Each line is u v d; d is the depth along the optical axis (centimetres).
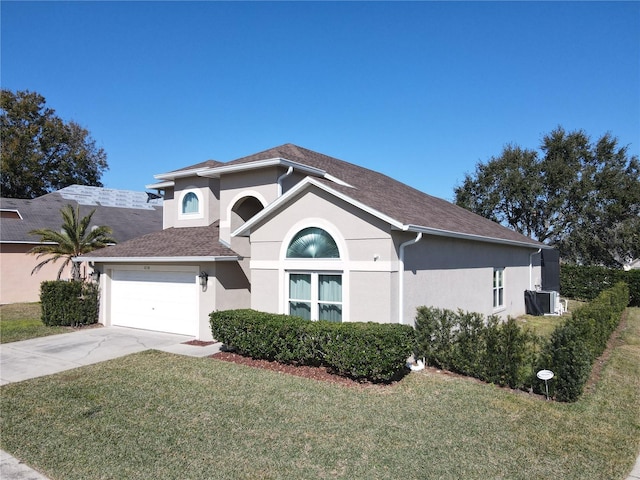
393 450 582
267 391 820
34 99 4684
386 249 989
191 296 1395
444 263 1261
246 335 1052
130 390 837
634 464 556
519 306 2003
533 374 821
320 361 984
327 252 1092
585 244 3638
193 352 1163
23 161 4597
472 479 511
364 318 1015
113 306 1623
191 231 1647
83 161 5053
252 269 1235
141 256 1442
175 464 545
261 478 511
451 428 654
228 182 1445
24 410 738
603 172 3581
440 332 977
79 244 2050
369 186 1471
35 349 1230
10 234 2442
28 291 2469
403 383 873
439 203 2056
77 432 644
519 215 3919
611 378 938
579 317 1036
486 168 4003
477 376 905
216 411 721
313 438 618
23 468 544
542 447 597
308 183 1090
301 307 1149
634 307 2494
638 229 3472
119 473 524
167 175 1772
